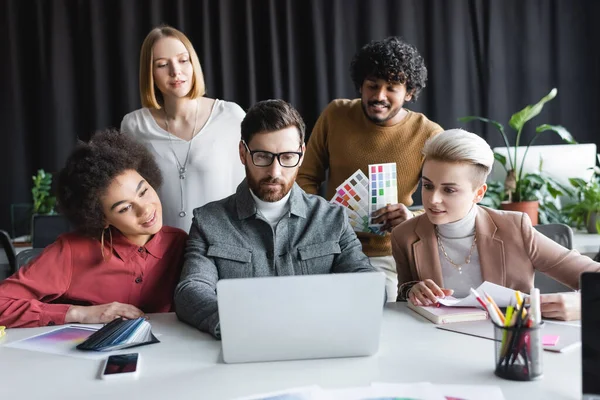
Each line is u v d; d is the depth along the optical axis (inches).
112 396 44.3
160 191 90.0
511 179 122.1
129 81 168.9
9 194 173.3
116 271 67.9
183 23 168.7
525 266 65.6
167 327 60.4
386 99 83.7
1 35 168.6
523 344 43.7
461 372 46.0
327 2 169.6
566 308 56.9
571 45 174.1
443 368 46.9
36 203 151.7
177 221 90.0
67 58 169.8
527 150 128.3
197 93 89.1
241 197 66.9
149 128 91.0
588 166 128.3
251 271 65.8
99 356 52.6
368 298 48.6
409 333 55.6
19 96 170.6
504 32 173.3
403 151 87.3
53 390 45.8
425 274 68.1
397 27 171.3
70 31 169.6
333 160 91.2
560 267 64.1
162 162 89.4
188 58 87.0
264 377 46.7
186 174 89.2
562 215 131.6
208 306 58.4
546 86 175.2
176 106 89.7
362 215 79.9
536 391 42.3
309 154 95.0
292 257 66.4
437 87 173.5
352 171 89.3
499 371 44.8
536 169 128.0
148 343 55.4
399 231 70.8
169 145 89.7
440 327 56.9
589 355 40.4
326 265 66.8
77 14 169.0
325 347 49.6
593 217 124.0
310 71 172.4
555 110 175.8
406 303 66.4
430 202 64.3
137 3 167.8
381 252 86.7
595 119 175.9
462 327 56.6
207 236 66.4
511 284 65.8
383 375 46.0
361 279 48.3
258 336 48.8
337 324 48.9
